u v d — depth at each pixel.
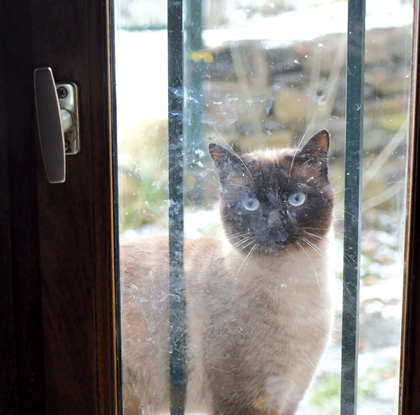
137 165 0.92
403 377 0.77
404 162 0.87
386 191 0.90
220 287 1.01
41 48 0.81
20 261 0.85
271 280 1.00
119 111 0.86
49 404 0.87
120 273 0.89
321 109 0.94
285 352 1.01
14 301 0.86
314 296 0.99
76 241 0.84
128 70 0.88
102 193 0.82
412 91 0.78
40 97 0.77
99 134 0.81
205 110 0.96
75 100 0.81
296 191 0.97
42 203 0.84
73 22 0.80
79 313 0.85
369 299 0.92
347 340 0.94
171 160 0.95
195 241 1.01
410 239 0.76
